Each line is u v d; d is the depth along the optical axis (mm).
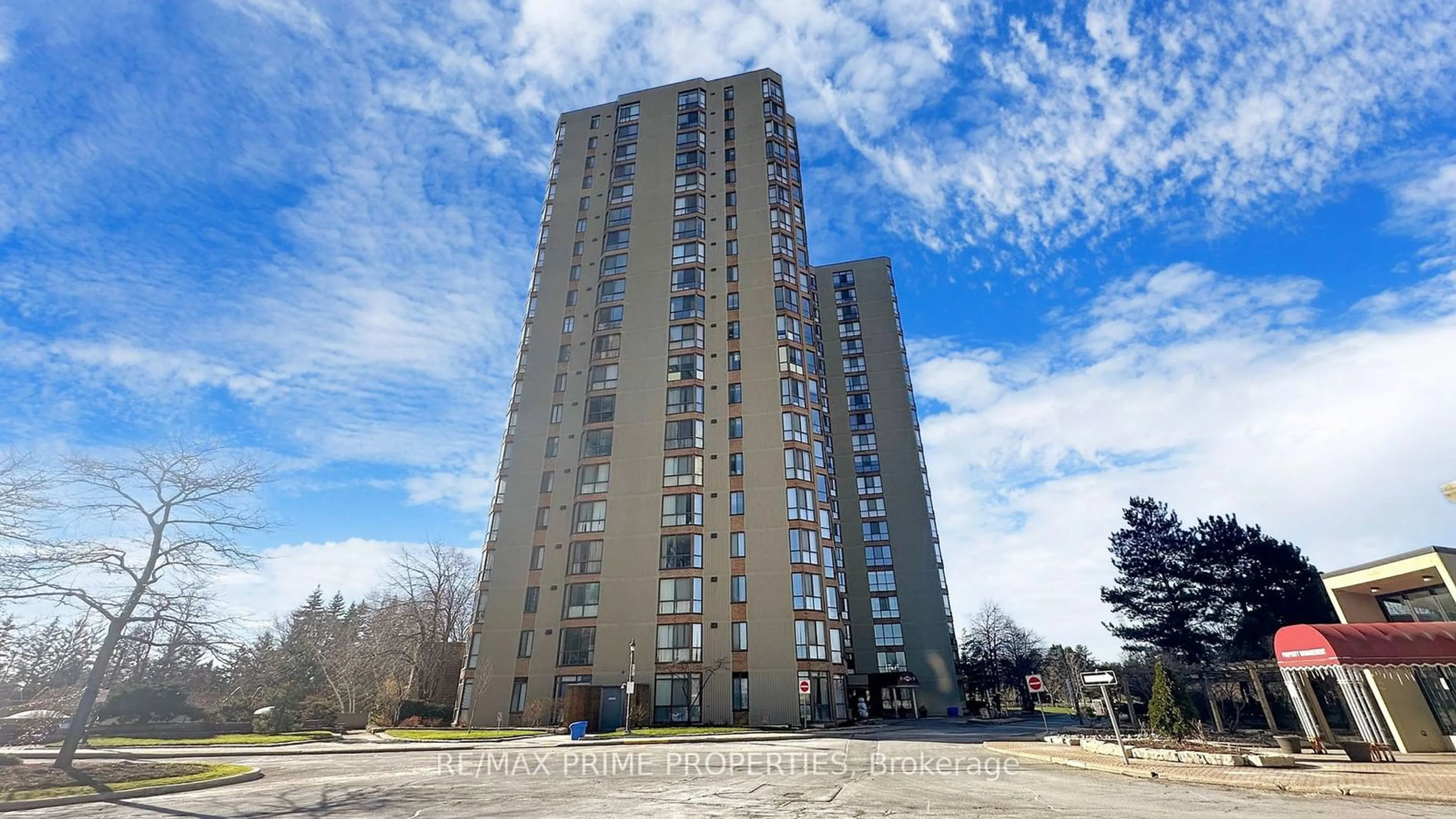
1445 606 20828
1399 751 18453
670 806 11938
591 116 61125
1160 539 41781
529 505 45125
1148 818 10219
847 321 81750
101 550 18391
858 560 68125
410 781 15727
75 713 16953
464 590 59594
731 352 47781
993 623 90062
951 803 11914
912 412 74938
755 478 42906
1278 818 10000
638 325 49594
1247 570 38281
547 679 39250
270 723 35969
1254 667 25438
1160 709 22984
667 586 40156
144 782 14711
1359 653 17203
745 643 38000
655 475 43812
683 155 56656
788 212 53219
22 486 17438
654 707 37094
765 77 59656
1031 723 47094
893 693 61031
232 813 11797
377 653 52844
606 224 55031
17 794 13102
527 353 51000
